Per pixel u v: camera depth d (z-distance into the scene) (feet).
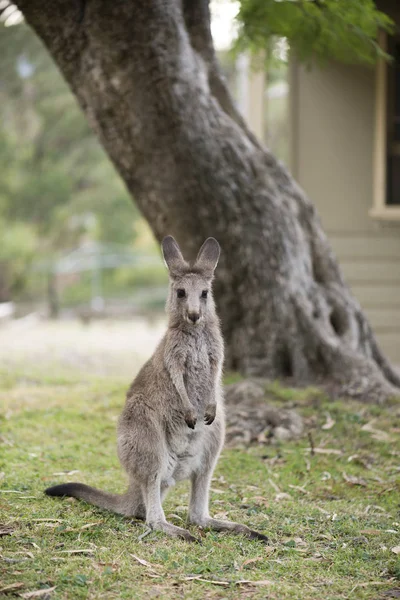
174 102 34.17
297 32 38.32
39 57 97.91
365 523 21.77
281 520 21.91
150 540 19.54
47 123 120.67
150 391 21.25
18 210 125.08
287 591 16.71
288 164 52.24
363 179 52.24
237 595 16.48
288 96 51.88
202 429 21.47
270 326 36.24
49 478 25.31
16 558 17.83
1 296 128.06
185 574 17.48
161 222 37.22
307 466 27.63
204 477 21.53
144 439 20.71
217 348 21.80
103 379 45.01
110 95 34.73
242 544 19.65
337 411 32.27
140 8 32.65
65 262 127.24
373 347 39.19
